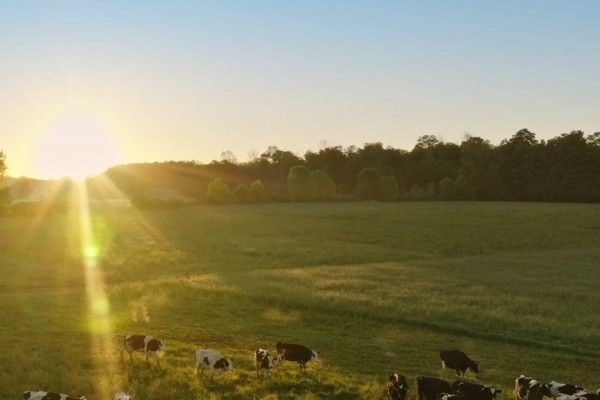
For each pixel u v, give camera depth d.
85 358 19.34
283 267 48.28
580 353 23.11
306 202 132.25
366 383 18.09
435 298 32.31
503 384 19.44
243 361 20.17
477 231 71.88
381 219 86.38
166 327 25.64
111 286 37.59
